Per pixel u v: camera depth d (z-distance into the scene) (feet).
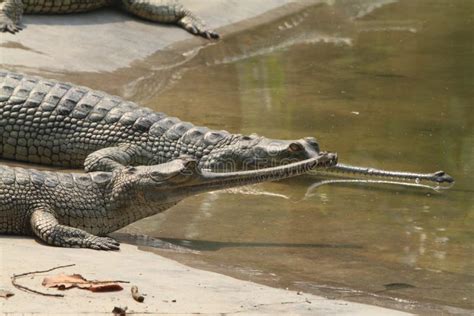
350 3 163.84
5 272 55.26
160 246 69.05
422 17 156.25
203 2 147.43
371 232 75.41
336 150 94.58
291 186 87.25
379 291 62.23
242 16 148.25
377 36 144.05
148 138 89.56
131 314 50.26
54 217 67.67
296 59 130.41
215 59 129.08
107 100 92.43
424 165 91.66
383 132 100.89
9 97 91.04
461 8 162.81
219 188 70.28
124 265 60.95
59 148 90.53
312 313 53.83
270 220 77.30
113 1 135.85
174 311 51.39
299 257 68.64
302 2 161.17
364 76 122.52
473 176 90.12
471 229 77.20
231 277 62.08
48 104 90.94
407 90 116.57
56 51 118.11
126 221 71.05
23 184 67.97
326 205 81.97
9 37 118.01
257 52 133.90
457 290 63.26
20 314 48.65
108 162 86.02
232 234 73.26
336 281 63.77
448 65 128.88
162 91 112.47
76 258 61.41
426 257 69.97
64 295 52.06
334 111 107.45
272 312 53.16
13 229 68.13
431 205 82.89
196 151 88.84
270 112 106.01
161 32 134.21
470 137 100.22
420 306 59.57
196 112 104.53
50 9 126.93
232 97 111.45
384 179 90.12
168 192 69.92
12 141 90.68
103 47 123.44
